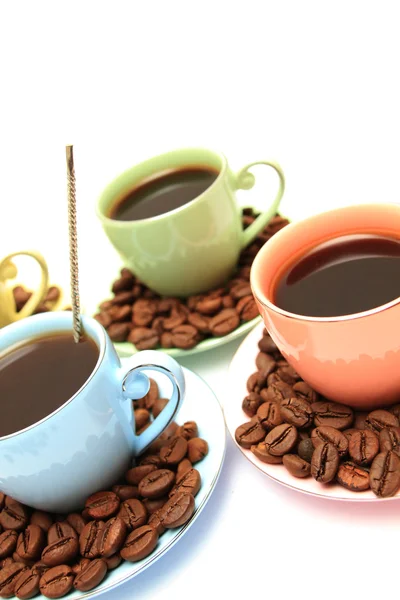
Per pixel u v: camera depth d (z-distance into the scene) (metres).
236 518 0.34
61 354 0.33
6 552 0.32
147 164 0.43
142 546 0.30
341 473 0.30
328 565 0.31
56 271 0.48
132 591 0.32
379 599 0.30
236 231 0.41
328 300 0.31
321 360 0.31
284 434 0.32
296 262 0.33
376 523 0.32
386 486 0.29
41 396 0.32
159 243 0.39
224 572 0.32
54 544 0.32
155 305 0.41
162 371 0.32
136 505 0.32
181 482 0.32
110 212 0.42
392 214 0.32
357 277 0.32
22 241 0.51
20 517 0.33
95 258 0.48
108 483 0.33
